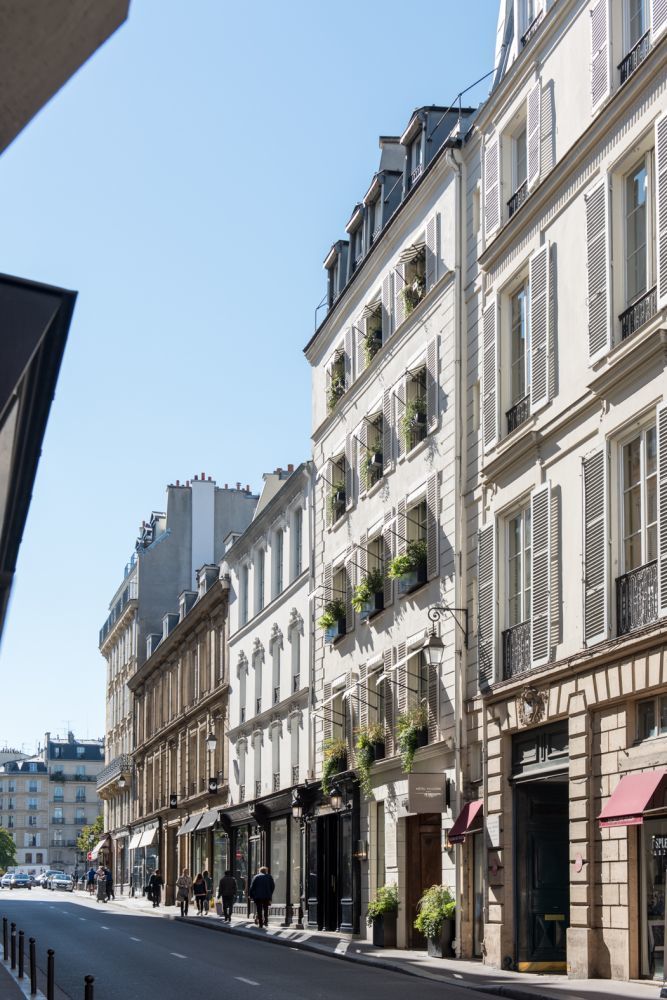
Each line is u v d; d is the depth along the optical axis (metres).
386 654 31.53
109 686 96.69
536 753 22.39
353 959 25.72
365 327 35.34
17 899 76.12
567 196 21.95
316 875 37.25
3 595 4.21
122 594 89.50
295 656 42.78
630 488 19.42
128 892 79.81
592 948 19.27
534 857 22.52
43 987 18.44
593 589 19.84
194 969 22.64
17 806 190.38
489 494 25.12
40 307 3.91
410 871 29.62
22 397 4.08
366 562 33.97
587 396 20.61
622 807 17.81
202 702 57.06
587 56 21.41
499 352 24.92
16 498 4.16
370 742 31.28
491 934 23.08
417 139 32.19
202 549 80.94
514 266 24.31
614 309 19.88
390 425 32.47
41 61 4.31
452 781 26.33
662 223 18.19
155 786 71.75
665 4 18.48
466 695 26.08
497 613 24.11
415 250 30.80
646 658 18.08
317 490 39.78
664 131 18.23
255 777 47.00
